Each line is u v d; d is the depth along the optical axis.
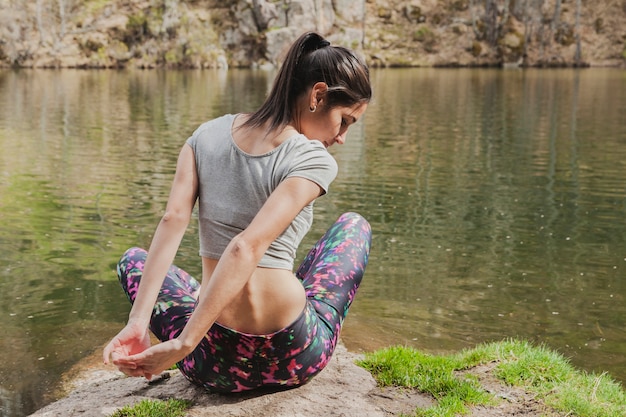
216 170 2.46
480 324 5.23
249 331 2.58
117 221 8.01
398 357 3.59
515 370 3.45
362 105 2.52
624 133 15.50
